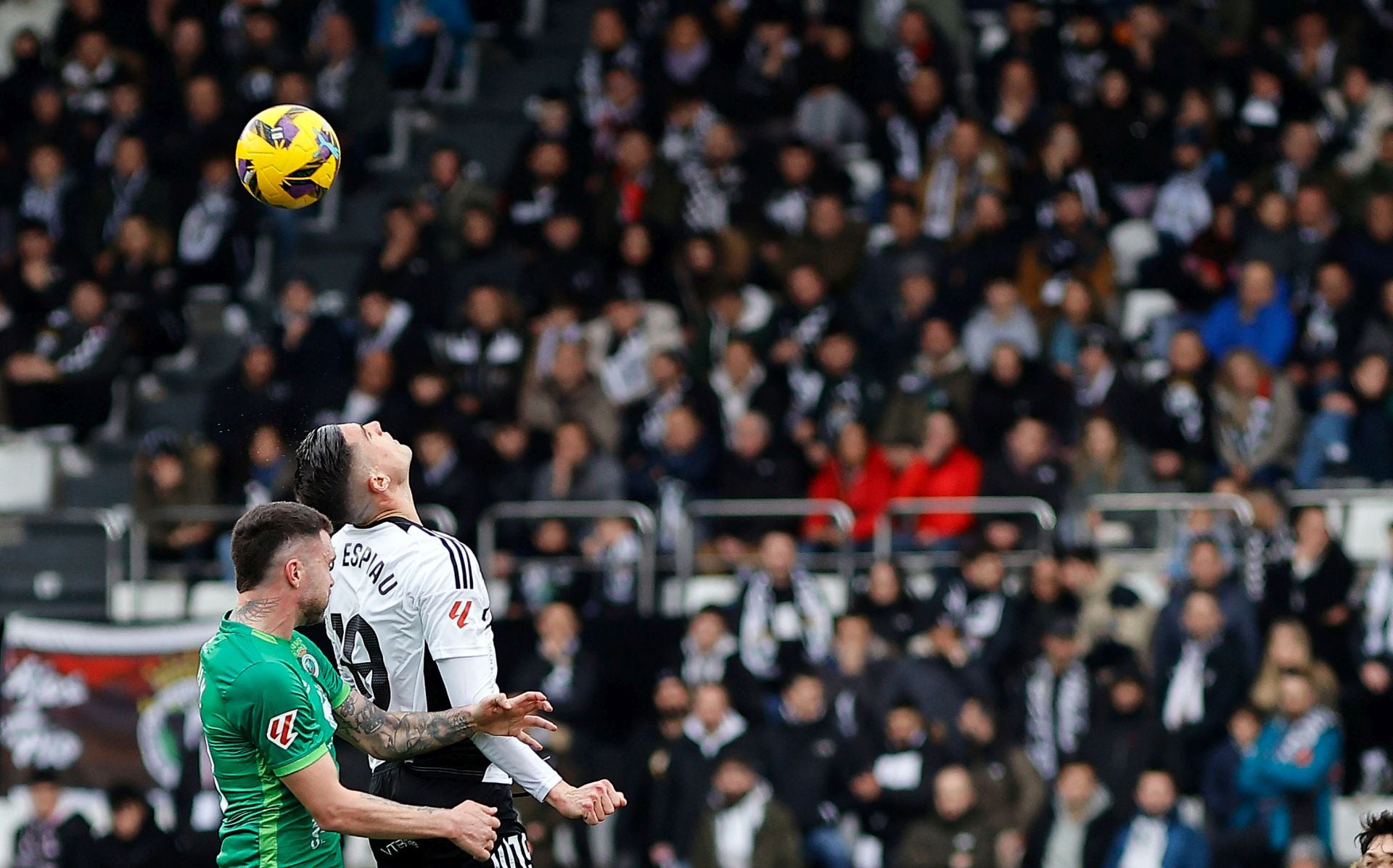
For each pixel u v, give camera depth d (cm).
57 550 2255
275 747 793
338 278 2594
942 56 2550
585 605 1991
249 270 2528
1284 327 2236
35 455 2319
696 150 2517
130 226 2459
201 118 2581
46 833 1917
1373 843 870
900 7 2648
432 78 2756
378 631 833
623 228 2395
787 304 2247
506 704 802
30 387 2323
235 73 2669
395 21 2755
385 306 2250
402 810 800
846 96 2572
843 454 2045
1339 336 2241
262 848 805
